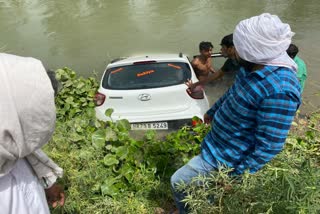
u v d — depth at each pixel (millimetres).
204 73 8188
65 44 12008
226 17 14281
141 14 15031
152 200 3898
